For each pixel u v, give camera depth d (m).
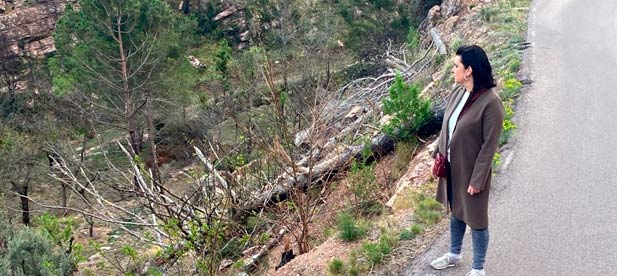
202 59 33.31
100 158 23.64
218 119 20.00
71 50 22.78
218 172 9.95
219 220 7.44
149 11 22.44
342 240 5.63
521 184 6.16
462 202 3.99
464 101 3.82
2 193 18.22
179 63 23.89
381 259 5.01
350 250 5.37
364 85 19.41
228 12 36.59
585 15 15.09
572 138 7.36
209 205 7.90
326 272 5.11
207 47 34.75
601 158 6.70
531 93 9.21
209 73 26.77
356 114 13.02
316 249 5.75
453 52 14.20
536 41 12.62
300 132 10.52
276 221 7.88
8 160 18.44
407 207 6.09
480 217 3.97
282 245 7.62
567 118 8.07
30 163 18.91
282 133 9.41
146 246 10.93
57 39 22.84
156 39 22.75
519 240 5.06
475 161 3.81
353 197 7.79
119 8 21.67
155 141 25.42
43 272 6.82
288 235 7.86
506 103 8.61
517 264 4.71
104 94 23.08
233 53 33.34
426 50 18.06
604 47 12.09
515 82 8.98
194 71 24.98
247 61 25.28
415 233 5.35
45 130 21.42
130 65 22.72
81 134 22.05
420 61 16.66
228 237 7.86
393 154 8.94
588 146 7.08
